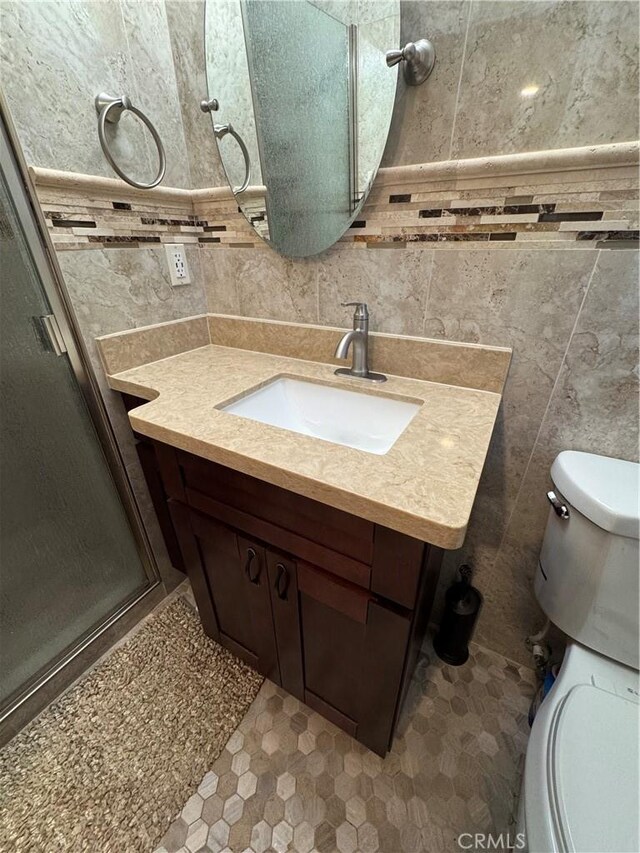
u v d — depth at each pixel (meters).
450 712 1.09
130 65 0.92
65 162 0.85
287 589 0.82
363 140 0.84
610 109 0.64
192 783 0.95
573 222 0.73
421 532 0.53
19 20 0.72
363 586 0.70
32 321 0.88
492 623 1.22
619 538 0.72
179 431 0.75
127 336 1.07
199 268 1.24
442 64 0.73
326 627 0.82
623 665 0.82
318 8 0.80
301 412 1.09
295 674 1.00
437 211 0.83
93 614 1.23
